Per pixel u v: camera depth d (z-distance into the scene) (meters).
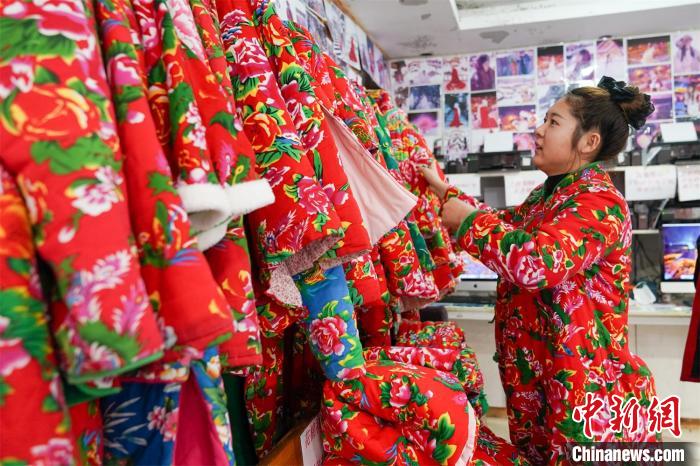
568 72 3.07
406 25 2.43
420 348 1.15
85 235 0.40
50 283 0.42
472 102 3.20
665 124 2.76
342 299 0.83
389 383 0.92
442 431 0.89
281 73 0.83
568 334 1.21
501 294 1.46
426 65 3.23
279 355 1.02
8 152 0.40
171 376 0.49
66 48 0.43
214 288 0.47
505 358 1.41
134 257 0.43
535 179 2.88
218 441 0.55
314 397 1.20
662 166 2.71
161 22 0.56
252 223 0.72
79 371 0.40
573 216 1.16
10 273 0.40
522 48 3.12
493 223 1.18
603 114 1.32
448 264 1.54
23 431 0.40
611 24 2.72
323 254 0.80
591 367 1.20
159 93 0.55
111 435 0.57
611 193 1.20
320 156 0.81
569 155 1.37
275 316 0.79
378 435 0.93
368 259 0.96
